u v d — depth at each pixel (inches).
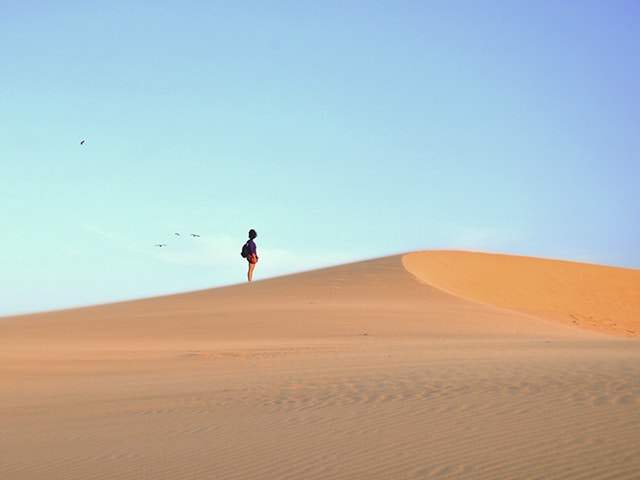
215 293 1599.4
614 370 559.2
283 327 1153.4
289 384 598.9
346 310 1294.3
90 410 545.3
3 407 584.4
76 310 1504.7
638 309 2033.7
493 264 2199.8
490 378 554.6
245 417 462.0
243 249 1759.4
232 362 796.0
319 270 1884.8
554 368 593.0
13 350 950.4
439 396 481.1
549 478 303.1
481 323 1212.5
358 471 325.4
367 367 680.4
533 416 400.8
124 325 1219.2
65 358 866.8
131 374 740.0
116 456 384.5
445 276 1971.0
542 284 2111.2
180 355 880.3
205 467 349.4
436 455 340.2
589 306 2001.7
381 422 412.5
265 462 349.1
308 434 396.2
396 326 1151.6
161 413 507.2
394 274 1710.1
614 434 354.9
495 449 343.6
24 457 399.5
